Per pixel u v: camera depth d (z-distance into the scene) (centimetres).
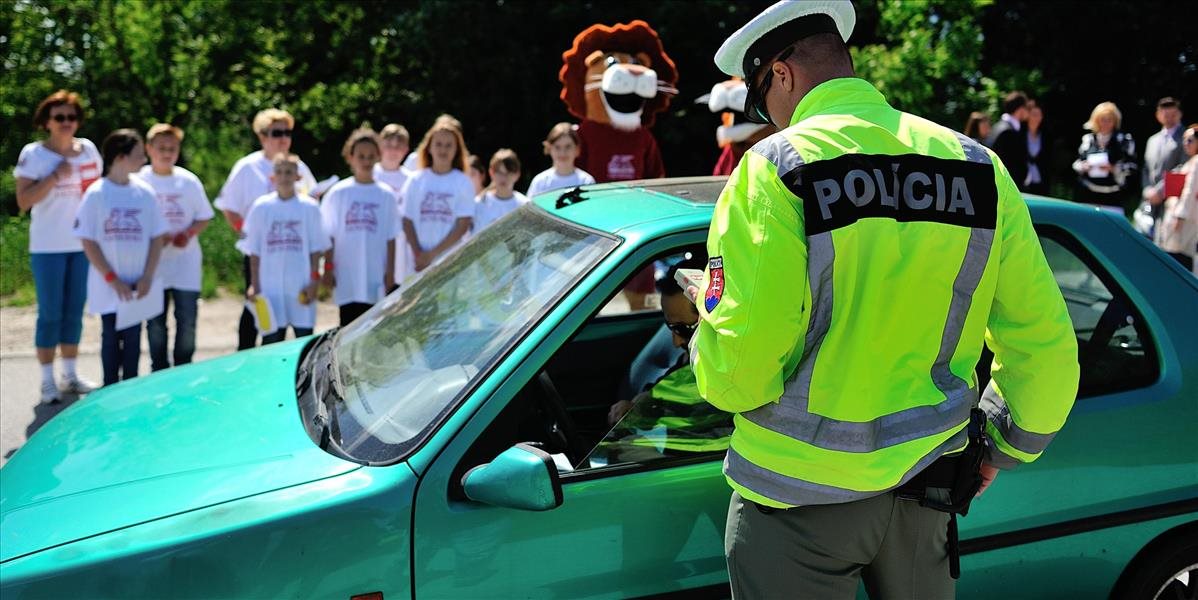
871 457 200
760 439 208
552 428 285
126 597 214
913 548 214
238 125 1413
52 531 227
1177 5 1497
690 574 244
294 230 574
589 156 734
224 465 247
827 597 213
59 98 584
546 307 253
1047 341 208
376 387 269
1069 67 1568
